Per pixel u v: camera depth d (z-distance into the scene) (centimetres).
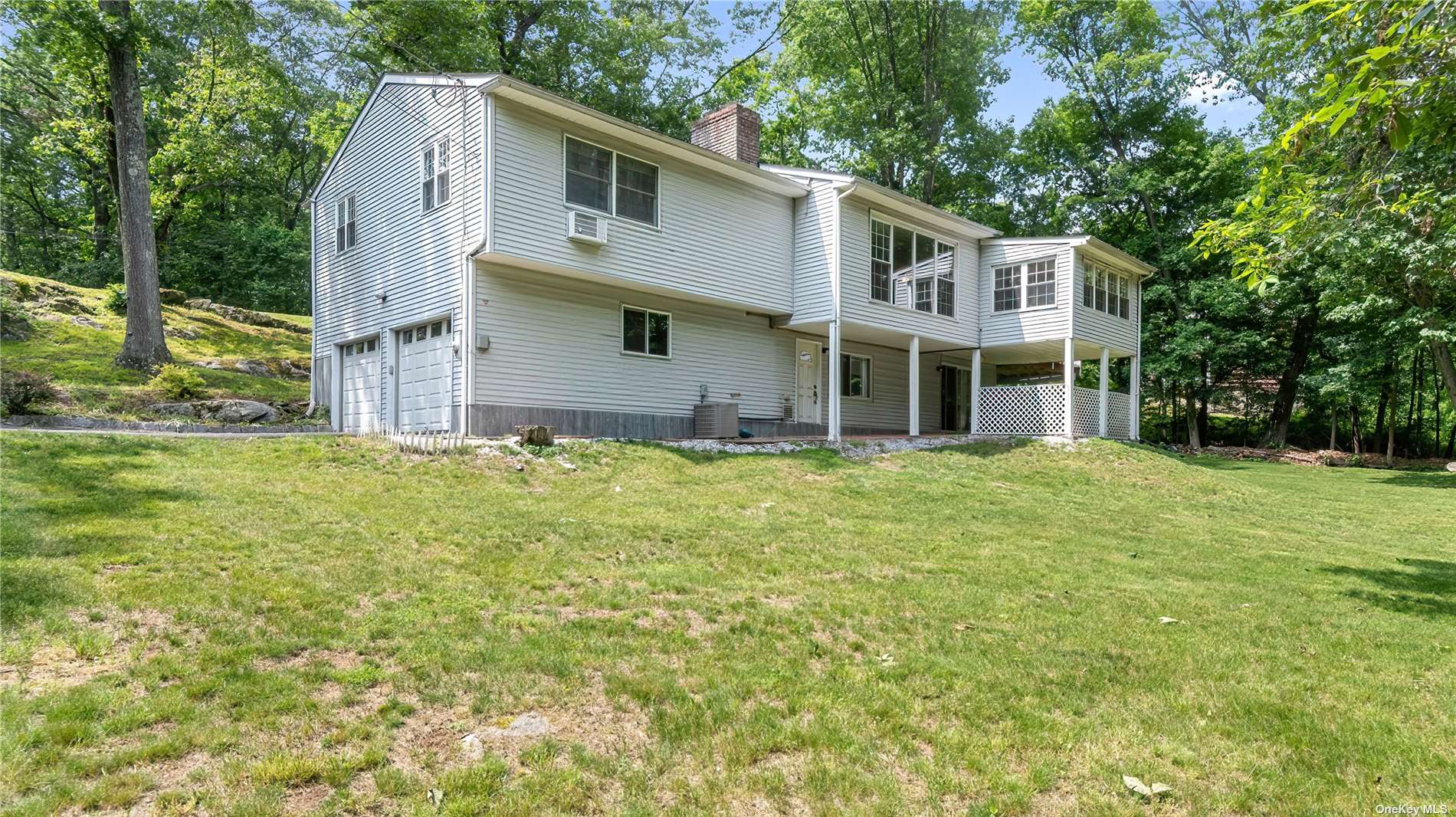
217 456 932
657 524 793
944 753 343
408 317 1391
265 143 3450
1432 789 323
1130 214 2917
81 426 1188
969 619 540
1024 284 1939
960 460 1511
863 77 3030
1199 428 3130
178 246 2961
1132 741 360
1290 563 819
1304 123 518
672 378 1546
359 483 880
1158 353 2650
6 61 2409
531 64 2498
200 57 2691
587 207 1327
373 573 550
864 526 873
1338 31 575
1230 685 432
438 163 1323
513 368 1291
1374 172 662
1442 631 554
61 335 1880
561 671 409
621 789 309
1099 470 1543
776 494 1030
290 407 1659
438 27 2233
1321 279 1717
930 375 2266
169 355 1777
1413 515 1275
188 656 392
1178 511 1208
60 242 3284
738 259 1575
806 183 1670
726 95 3195
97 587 466
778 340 1772
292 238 3225
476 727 351
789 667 432
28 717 322
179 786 289
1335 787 325
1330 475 1923
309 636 429
